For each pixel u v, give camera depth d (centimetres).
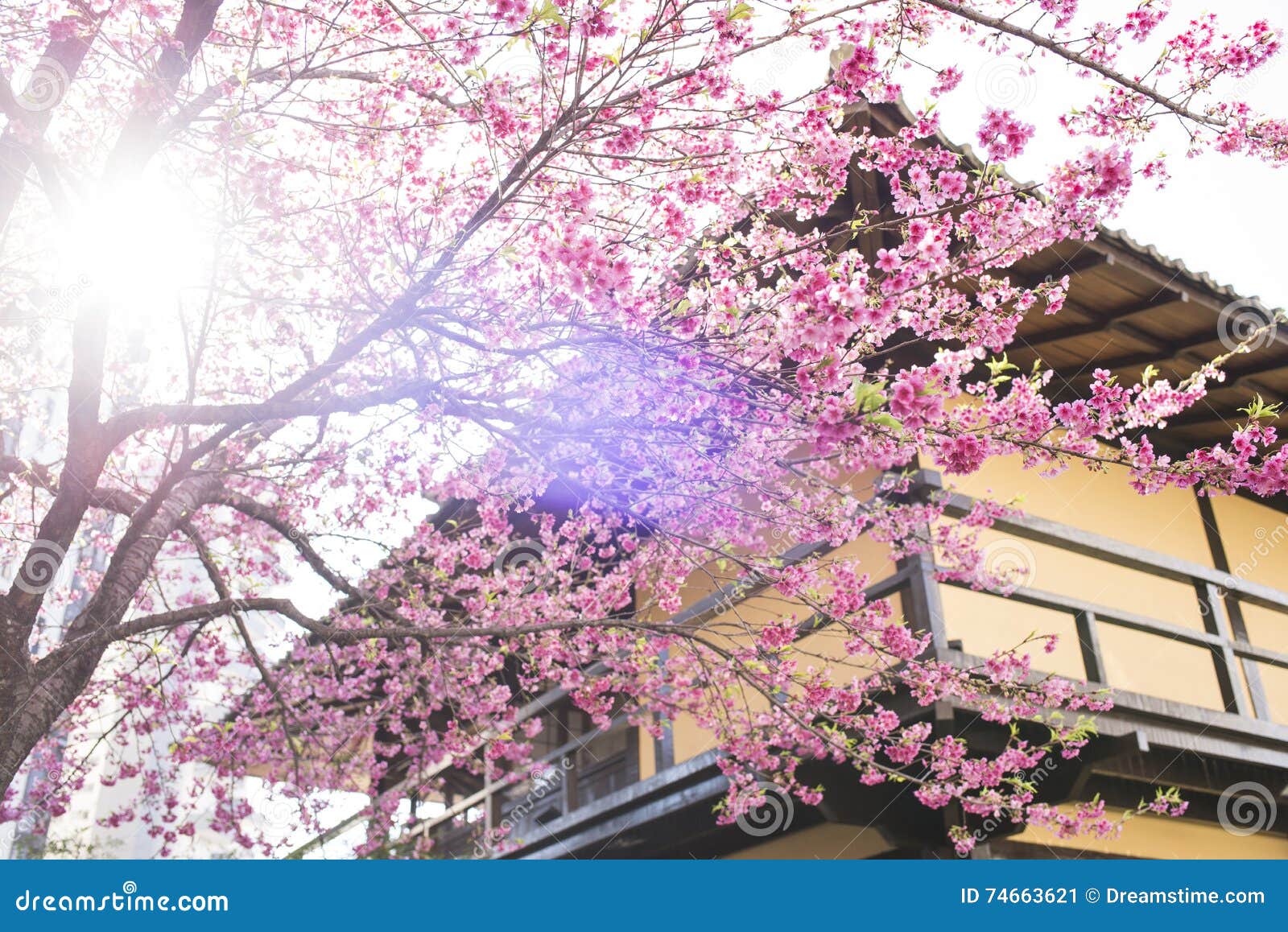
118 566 558
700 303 454
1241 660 896
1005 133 400
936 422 356
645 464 544
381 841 932
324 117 648
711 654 736
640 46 400
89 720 903
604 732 1005
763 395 430
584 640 725
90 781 1264
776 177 493
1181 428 927
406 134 613
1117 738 712
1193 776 818
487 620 792
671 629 594
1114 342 808
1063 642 774
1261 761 817
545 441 575
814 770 721
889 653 593
